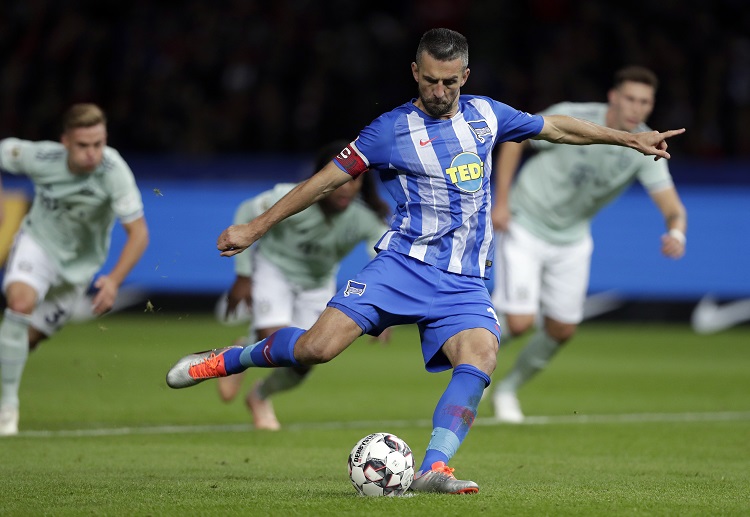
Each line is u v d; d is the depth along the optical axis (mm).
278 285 28578
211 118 63375
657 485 18859
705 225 56906
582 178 30328
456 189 17594
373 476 16453
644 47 66188
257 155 63375
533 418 30812
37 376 38031
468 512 15047
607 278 57469
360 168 17656
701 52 66625
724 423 29672
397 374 41812
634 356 48125
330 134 64312
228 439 25812
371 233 28359
